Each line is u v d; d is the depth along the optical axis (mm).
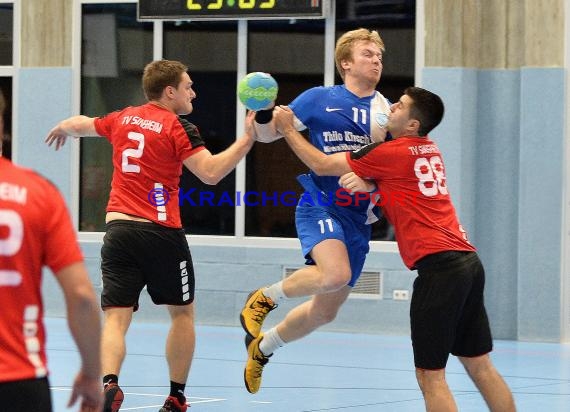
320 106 14297
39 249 7191
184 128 14117
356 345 24188
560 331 25234
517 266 25562
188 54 27562
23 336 7090
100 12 28109
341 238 14297
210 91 27469
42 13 28375
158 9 27219
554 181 25203
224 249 27234
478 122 25844
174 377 14773
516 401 16984
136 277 14203
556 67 25188
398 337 25781
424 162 12758
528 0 25312
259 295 15188
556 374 20266
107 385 13352
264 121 13594
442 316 12367
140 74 27953
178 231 14391
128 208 14227
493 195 25750
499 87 25719
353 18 26391
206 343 24000
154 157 14109
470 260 12617
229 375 19484
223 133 27453
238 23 27094
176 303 14547
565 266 25266
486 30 25797
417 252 12570
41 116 28438
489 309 25812
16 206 7102
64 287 7254
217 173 13852
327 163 13117
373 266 26281
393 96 26188
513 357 22609
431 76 25812
